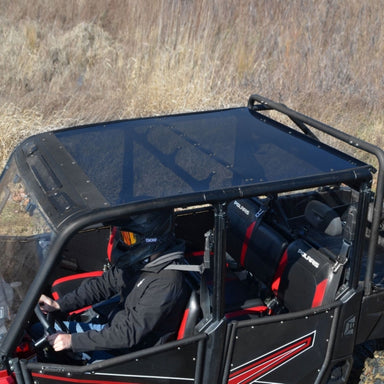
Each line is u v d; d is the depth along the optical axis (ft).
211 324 8.68
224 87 25.89
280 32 29.53
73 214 7.68
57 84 27.17
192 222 13.16
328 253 10.11
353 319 9.75
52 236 7.68
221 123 10.92
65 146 9.66
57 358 9.09
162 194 8.05
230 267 12.18
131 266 8.89
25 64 28.09
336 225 9.68
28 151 9.68
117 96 25.43
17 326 7.71
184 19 29.37
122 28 33.30
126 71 27.55
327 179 8.64
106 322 10.27
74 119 23.17
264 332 9.01
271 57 28.86
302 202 12.82
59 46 30.27
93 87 26.91
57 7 36.14
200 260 11.85
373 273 10.60
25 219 8.54
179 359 8.61
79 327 9.76
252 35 29.76
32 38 30.66
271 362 9.36
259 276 11.09
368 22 29.84
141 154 9.39
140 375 8.48
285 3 30.48
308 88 26.76
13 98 24.85
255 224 11.35
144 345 9.14
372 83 27.07
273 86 26.50
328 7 30.30
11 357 7.82
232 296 11.10
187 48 27.22
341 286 9.61
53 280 11.85
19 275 8.38
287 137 10.27
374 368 12.15
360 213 9.05
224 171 8.80
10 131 20.85
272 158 9.31
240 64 27.71
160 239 8.59
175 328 9.12
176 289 8.78
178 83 25.61
